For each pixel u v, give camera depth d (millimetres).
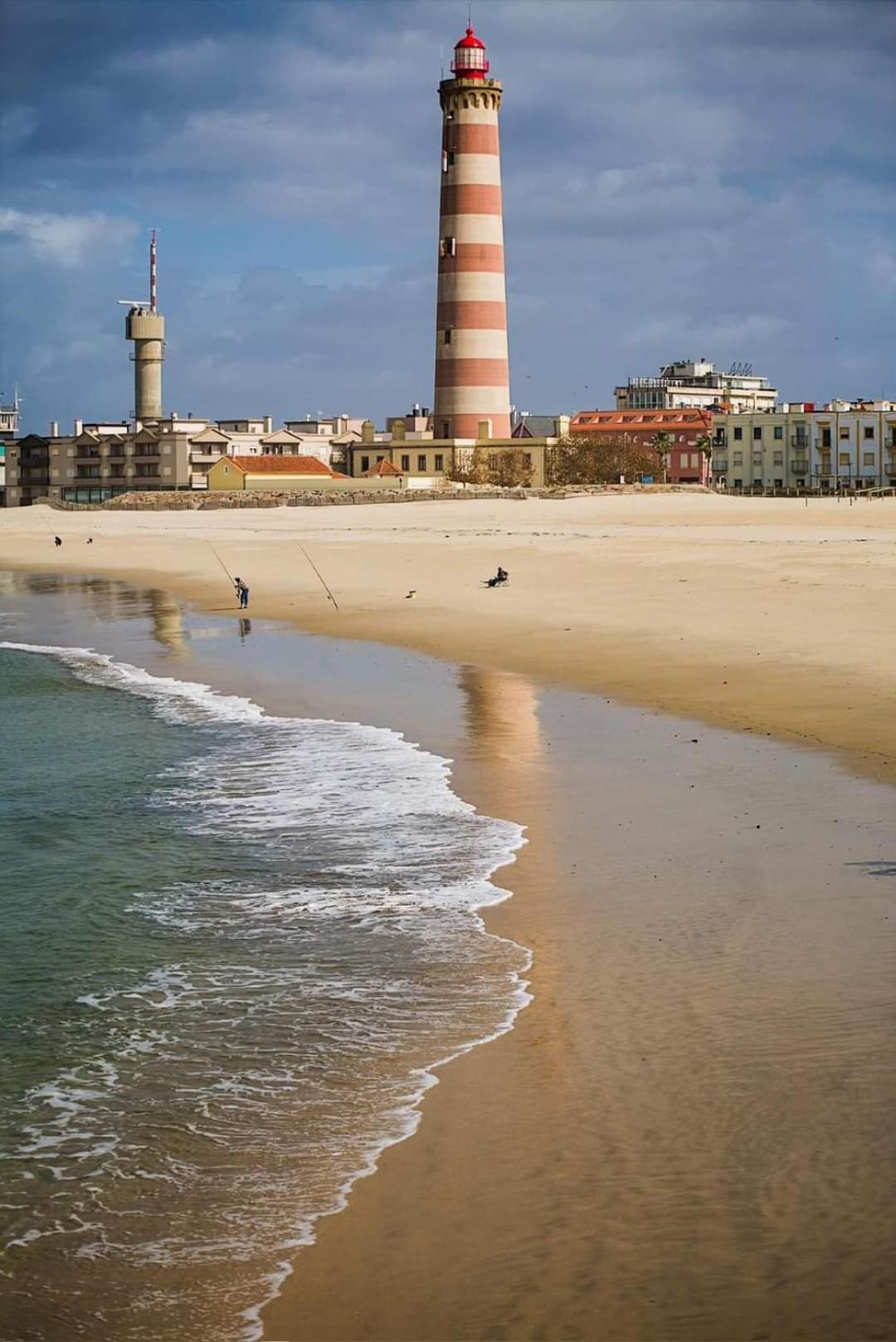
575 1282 9555
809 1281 9406
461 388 165000
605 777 25641
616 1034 13797
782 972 15227
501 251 160250
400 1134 11969
